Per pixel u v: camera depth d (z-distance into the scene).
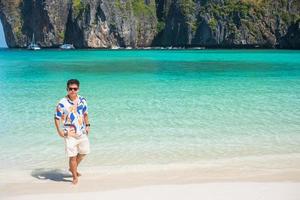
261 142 12.38
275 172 9.53
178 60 66.44
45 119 15.62
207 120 15.42
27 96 21.52
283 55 86.81
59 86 26.27
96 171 9.73
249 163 10.31
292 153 11.26
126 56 87.81
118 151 11.46
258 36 152.62
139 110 17.36
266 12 153.50
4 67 47.00
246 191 8.17
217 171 9.65
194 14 163.75
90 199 7.84
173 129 14.02
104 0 166.50
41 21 176.12
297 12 153.75
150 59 71.19
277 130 13.89
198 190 8.27
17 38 182.75
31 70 41.50
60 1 174.25
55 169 9.95
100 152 11.36
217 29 155.75
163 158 10.79
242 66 48.16
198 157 10.88
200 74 35.94
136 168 9.94
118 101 19.72
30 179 9.17
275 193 8.05
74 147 8.62
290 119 15.62
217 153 11.25
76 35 169.88
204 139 12.73
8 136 13.10
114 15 168.12
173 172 9.60
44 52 124.38
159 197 7.91
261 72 38.06
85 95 21.77
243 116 16.16
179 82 28.94
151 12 178.62
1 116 16.14
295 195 7.95
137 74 36.16
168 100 20.11
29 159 10.77
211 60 65.56
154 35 178.38
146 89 24.64
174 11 169.12
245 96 21.56
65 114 8.59
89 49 163.00
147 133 13.47
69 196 8.02
